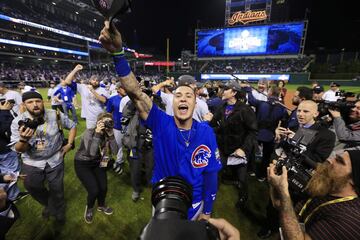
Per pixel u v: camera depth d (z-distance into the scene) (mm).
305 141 1959
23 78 25219
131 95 1301
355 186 1000
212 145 1437
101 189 2689
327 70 30328
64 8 52156
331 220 971
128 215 2824
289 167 1459
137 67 62875
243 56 43000
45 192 2426
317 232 989
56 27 45719
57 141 2361
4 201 1470
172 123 1402
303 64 37000
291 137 2051
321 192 1109
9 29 36250
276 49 40375
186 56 53656
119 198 3184
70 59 50188
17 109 4789
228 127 2838
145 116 1392
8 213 1503
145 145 2977
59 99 7160
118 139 3797
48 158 2312
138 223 2697
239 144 2824
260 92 4820
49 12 49688
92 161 2512
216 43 44875
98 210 2842
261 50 41531
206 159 1404
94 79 4395
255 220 2799
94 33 60625
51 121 2303
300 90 3355
